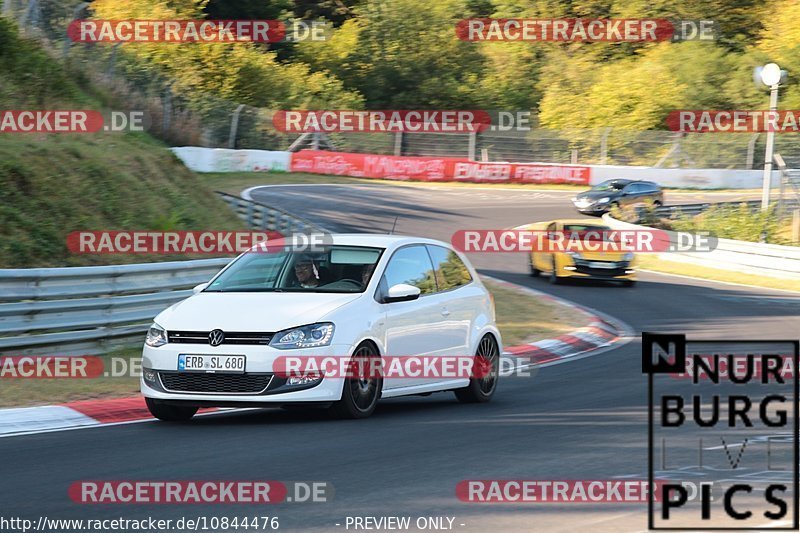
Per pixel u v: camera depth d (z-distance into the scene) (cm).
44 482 2622
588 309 7981
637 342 6362
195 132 16850
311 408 3728
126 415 3800
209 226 8456
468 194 17088
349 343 3584
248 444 3173
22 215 6581
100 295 5184
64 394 4012
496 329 4350
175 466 2827
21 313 4653
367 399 3700
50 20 11325
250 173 17462
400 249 4019
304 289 3797
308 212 13600
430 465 2864
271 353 3462
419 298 3969
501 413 3894
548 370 5241
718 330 6888
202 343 3519
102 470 2772
